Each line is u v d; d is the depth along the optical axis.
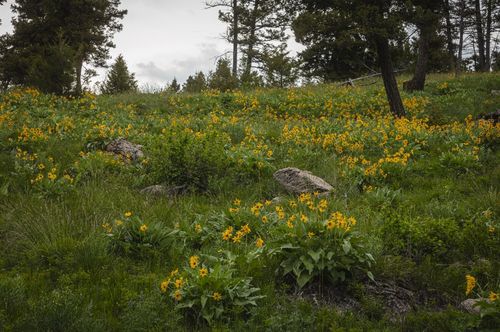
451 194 9.02
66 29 27.53
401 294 5.38
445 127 14.66
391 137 13.05
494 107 18.38
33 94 18.62
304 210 7.64
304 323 4.64
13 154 10.78
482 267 5.75
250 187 9.79
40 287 5.20
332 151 12.45
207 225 7.10
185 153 9.52
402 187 9.84
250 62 36.91
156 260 5.97
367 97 21.89
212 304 4.79
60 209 7.18
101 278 5.47
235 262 5.74
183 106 19.84
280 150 12.16
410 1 16.89
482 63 37.78
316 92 23.73
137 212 7.53
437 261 6.20
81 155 11.28
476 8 37.25
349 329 4.50
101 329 4.33
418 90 23.70
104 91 24.77
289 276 5.59
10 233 6.48
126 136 12.92
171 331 4.43
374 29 16.38
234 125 15.01
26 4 28.55
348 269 5.34
